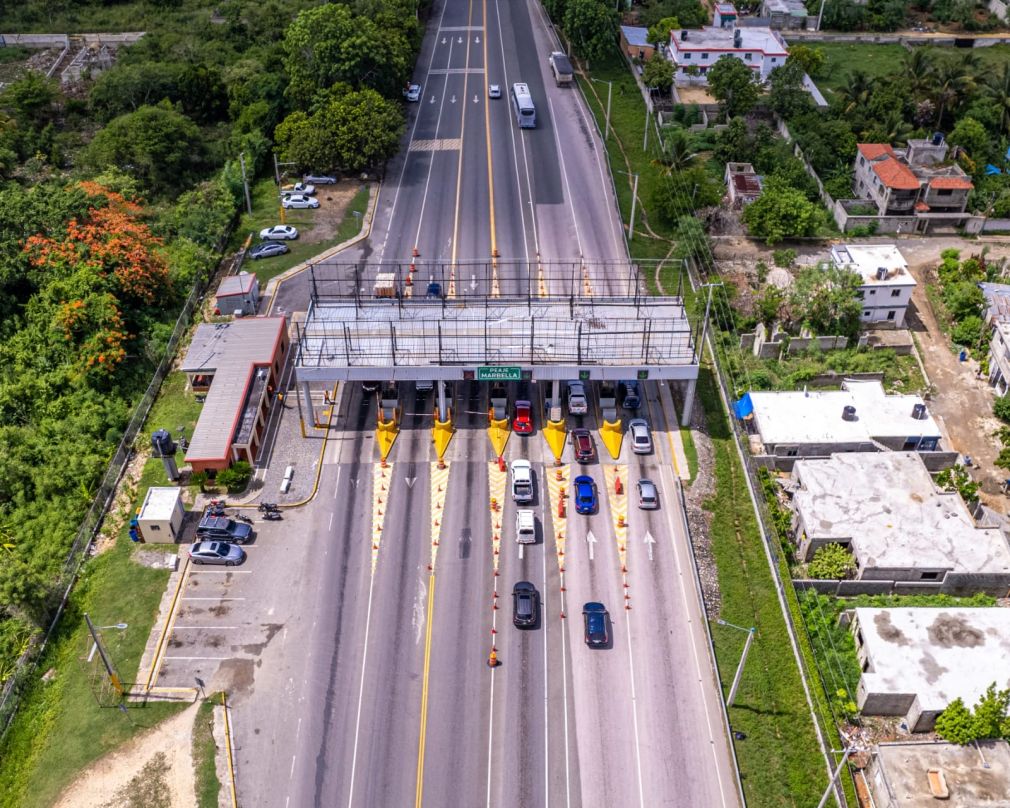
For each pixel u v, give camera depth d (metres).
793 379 99.62
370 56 141.88
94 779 63.69
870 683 66.75
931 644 69.31
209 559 77.88
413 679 69.44
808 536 78.88
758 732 66.06
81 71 162.25
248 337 98.31
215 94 149.12
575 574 77.25
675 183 126.56
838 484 83.81
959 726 62.28
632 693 68.56
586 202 128.88
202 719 67.00
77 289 99.81
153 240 110.81
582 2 161.62
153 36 169.88
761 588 76.69
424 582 76.62
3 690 69.88
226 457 84.62
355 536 80.62
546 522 81.75
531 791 62.56
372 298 98.56
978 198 130.62
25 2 187.12
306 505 83.50
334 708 67.62
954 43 189.88
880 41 190.88
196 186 131.00
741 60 155.12
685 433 91.31
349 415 93.12
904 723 67.44
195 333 99.62
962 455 91.69
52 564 78.69
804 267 111.88
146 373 99.25
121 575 77.69
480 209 126.88
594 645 71.56
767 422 91.06
